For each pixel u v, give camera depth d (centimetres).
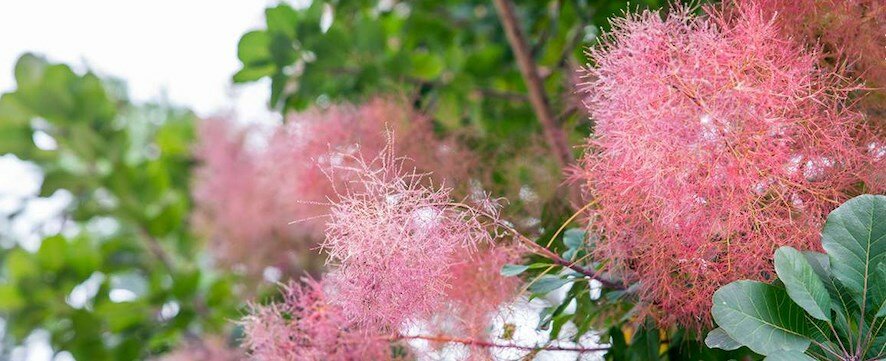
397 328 114
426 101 175
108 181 220
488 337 123
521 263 124
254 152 205
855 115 110
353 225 111
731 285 104
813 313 101
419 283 111
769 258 109
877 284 103
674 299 112
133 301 200
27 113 214
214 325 200
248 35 170
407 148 150
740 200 108
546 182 143
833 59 116
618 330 121
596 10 155
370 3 197
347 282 112
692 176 108
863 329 103
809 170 110
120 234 229
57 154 221
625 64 109
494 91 179
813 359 99
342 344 123
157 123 249
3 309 207
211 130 211
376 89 172
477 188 147
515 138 157
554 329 123
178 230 229
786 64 109
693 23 109
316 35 170
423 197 114
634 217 111
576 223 130
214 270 216
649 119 108
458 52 186
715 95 107
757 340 102
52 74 215
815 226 109
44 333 225
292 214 181
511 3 159
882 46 113
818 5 113
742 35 108
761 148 107
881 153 111
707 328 115
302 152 150
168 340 202
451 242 113
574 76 145
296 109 179
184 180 235
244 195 197
